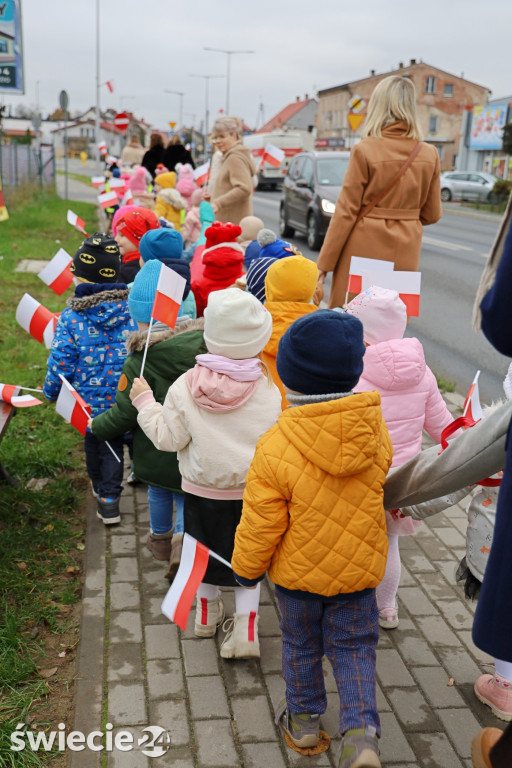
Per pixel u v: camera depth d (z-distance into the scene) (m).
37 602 3.36
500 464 1.97
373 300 3.02
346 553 2.29
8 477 4.39
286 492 2.29
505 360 8.09
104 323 3.84
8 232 15.32
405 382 3.00
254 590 2.99
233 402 2.72
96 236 3.98
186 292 3.88
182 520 3.52
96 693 2.84
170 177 10.98
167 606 2.65
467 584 2.77
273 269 3.46
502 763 1.81
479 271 13.77
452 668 3.05
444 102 72.00
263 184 40.38
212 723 2.72
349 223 4.59
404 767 2.56
